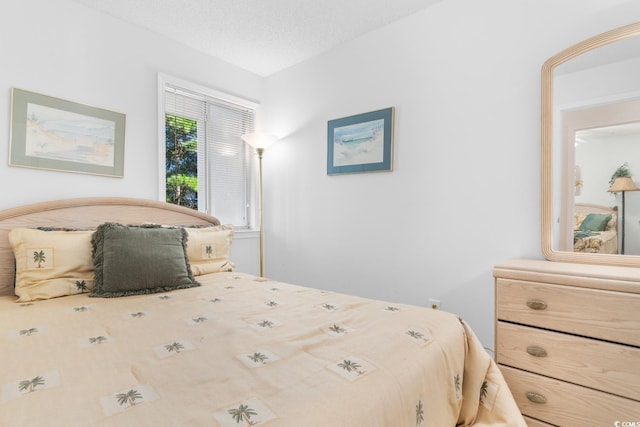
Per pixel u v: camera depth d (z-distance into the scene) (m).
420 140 2.18
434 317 1.23
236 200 3.08
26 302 1.46
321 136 2.76
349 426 0.64
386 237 2.36
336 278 2.65
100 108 2.13
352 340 1.01
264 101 3.20
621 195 1.53
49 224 1.85
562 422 1.31
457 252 2.03
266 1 2.07
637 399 1.17
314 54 2.78
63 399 0.67
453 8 2.03
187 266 1.84
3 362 0.85
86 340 1.01
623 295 1.20
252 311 1.33
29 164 1.85
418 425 0.83
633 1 1.51
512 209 1.84
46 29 1.91
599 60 1.58
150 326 1.14
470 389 1.12
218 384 0.74
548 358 1.35
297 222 2.93
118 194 2.22
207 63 2.76
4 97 1.77
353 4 2.10
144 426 0.59
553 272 1.36
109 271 1.58
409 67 2.23
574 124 1.64
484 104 1.92
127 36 2.27
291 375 0.78
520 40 1.81
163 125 2.45
